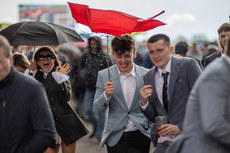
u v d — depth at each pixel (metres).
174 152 2.84
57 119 4.48
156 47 3.44
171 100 3.54
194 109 2.65
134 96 4.11
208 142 2.58
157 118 3.43
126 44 3.94
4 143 2.84
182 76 3.54
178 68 3.55
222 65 2.53
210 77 2.51
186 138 2.68
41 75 4.61
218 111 2.46
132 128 4.10
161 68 3.63
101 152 6.91
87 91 7.50
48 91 4.46
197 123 2.63
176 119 3.51
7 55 2.80
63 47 11.42
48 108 2.97
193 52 14.38
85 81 7.28
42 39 4.55
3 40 2.79
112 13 3.69
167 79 3.60
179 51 6.80
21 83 2.88
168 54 3.51
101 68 7.09
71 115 4.57
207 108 2.48
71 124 4.54
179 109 3.53
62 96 4.50
